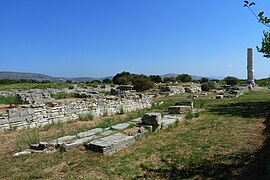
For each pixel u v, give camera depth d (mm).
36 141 9789
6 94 26891
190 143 9445
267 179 5875
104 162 7730
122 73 57656
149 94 32906
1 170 7184
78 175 6793
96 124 13984
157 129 11641
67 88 35250
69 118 15375
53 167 7398
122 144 9250
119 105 19219
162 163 7559
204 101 24906
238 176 6309
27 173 6957
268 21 5441
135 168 7223
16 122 12766
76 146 9031
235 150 8383
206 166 7086
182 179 6375
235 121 13430
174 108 16172
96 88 39688
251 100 24688
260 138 9664
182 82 55375
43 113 14086
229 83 54688
